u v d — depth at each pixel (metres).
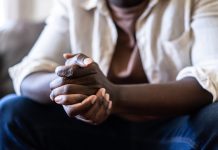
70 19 0.99
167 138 0.85
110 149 0.92
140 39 0.94
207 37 0.86
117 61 0.95
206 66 0.80
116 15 0.96
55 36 1.01
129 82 0.94
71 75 0.67
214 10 0.88
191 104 0.75
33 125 0.88
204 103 0.75
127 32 0.96
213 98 0.75
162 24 0.93
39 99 0.85
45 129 0.89
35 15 1.81
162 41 0.92
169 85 0.77
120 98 0.75
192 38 0.91
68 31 1.01
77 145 0.91
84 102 0.64
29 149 0.88
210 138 0.68
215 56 0.82
